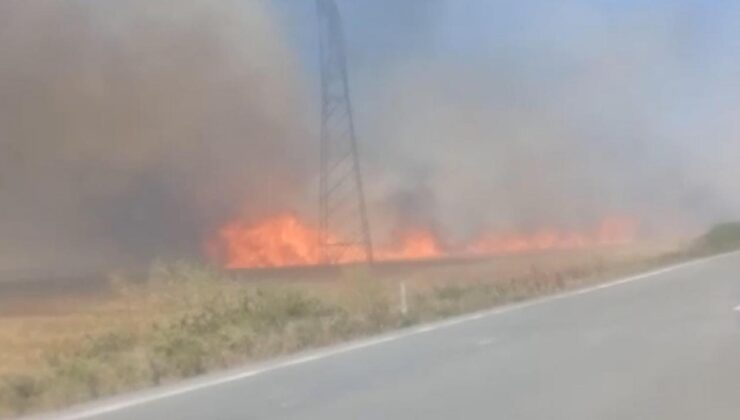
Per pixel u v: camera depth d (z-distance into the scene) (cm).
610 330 1903
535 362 1468
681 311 2245
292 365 1559
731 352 1533
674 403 1037
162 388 1330
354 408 1077
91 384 1380
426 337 1930
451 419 974
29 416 1127
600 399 1080
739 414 957
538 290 3100
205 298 2255
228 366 1630
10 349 2112
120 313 2719
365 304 2494
